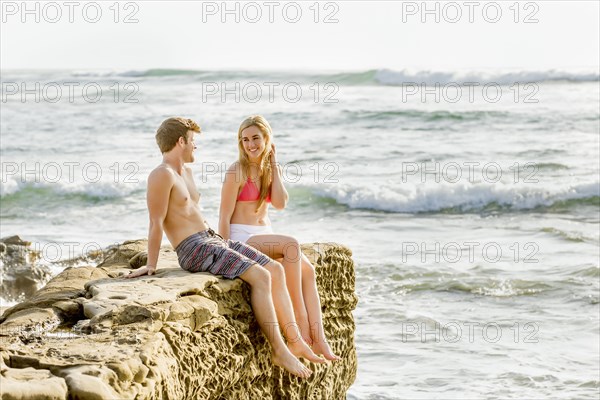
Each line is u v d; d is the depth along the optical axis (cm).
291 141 5409
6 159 5031
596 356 1848
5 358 803
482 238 3134
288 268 1226
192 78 8894
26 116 6712
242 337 1088
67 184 4034
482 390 1658
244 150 1284
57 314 1030
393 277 2508
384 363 1812
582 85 7300
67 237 3123
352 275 1459
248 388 1120
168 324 955
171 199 1184
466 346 1917
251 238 1249
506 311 2194
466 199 3894
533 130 5631
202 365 977
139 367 818
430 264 2655
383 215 3741
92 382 748
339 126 5906
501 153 4938
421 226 3444
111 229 3353
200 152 5022
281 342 1141
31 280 2084
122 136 5850
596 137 5372
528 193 3888
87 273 1229
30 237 3094
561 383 1692
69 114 6825
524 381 1702
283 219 3606
